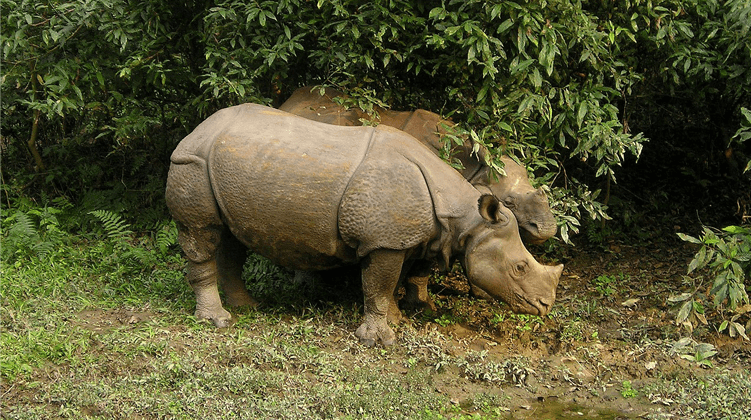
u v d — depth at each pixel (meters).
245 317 5.96
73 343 5.36
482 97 6.04
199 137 5.66
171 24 7.17
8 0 6.70
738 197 8.66
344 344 5.69
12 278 6.41
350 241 5.47
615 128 7.28
